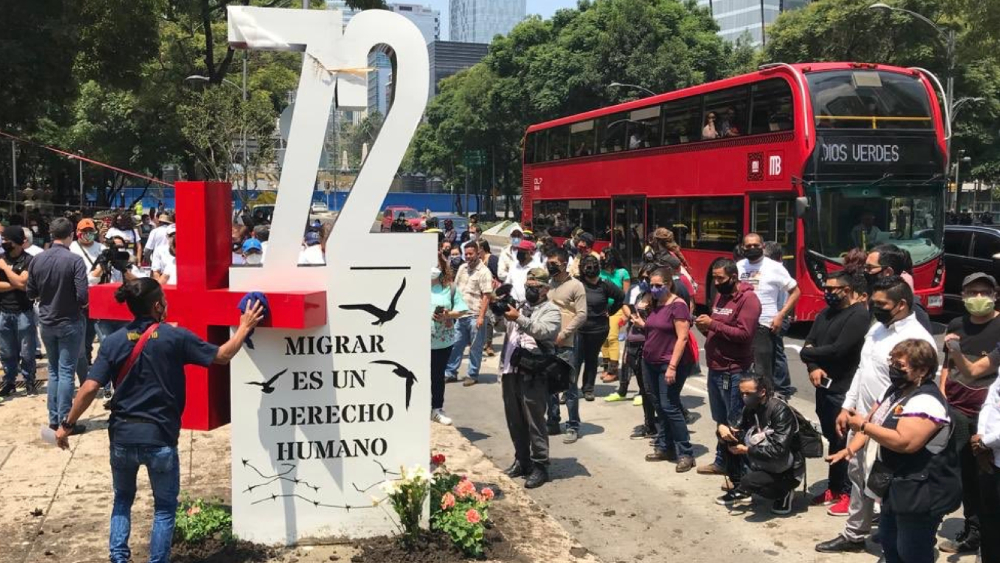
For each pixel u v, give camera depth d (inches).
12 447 279.6
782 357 362.3
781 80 532.4
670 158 652.7
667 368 276.2
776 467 231.3
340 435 195.8
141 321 172.1
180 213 187.8
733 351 257.9
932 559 164.4
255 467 193.9
